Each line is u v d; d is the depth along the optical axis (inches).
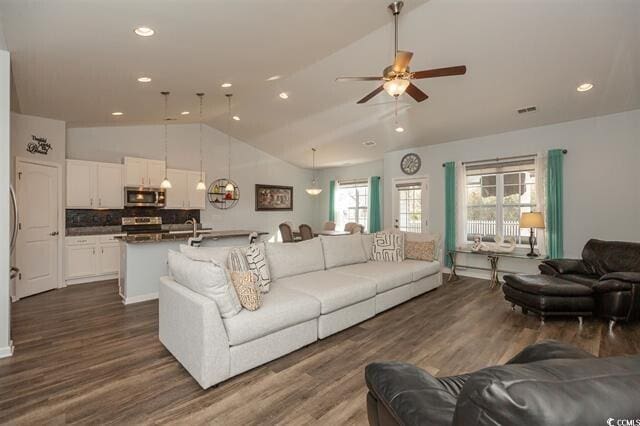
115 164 225.3
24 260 168.9
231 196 282.2
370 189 316.8
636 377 24.1
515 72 146.6
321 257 155.7
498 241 210.7
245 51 127.2
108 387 85.4
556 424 21.3
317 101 206.2
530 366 26.1
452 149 239.8
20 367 95.5
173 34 104.4
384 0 104.4
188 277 95.6
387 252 183.8
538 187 198.1
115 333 122.1
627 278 125.3
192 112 224.1
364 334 123.5
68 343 112.7
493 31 122.1
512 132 210.8
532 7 108.5
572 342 115.6
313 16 106.8
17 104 156.3
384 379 49.1
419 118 208.8
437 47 134.6
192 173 269.7
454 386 54.7
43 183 181.5
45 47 105.3
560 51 128.4
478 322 136.7
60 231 192.5
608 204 175.5
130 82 145.2
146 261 166.4
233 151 309.1
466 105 183.0
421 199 258.4
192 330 88.2
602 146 177.8
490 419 23.7
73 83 138.0
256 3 92.9
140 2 84.1
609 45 121.9
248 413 75.2
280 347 101.3
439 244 194.9
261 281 113.7
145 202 238.4
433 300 170.1
